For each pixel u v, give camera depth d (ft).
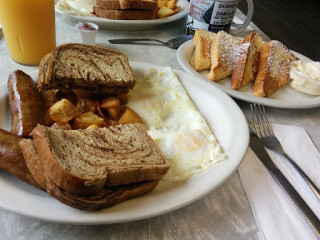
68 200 0.74
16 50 1.49
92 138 0.94
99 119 1.14
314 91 1.57
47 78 1.16
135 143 0.98
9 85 1.12
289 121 1.43
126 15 2.01
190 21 2.01
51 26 1.48
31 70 1.52
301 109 1.55
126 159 0.89
